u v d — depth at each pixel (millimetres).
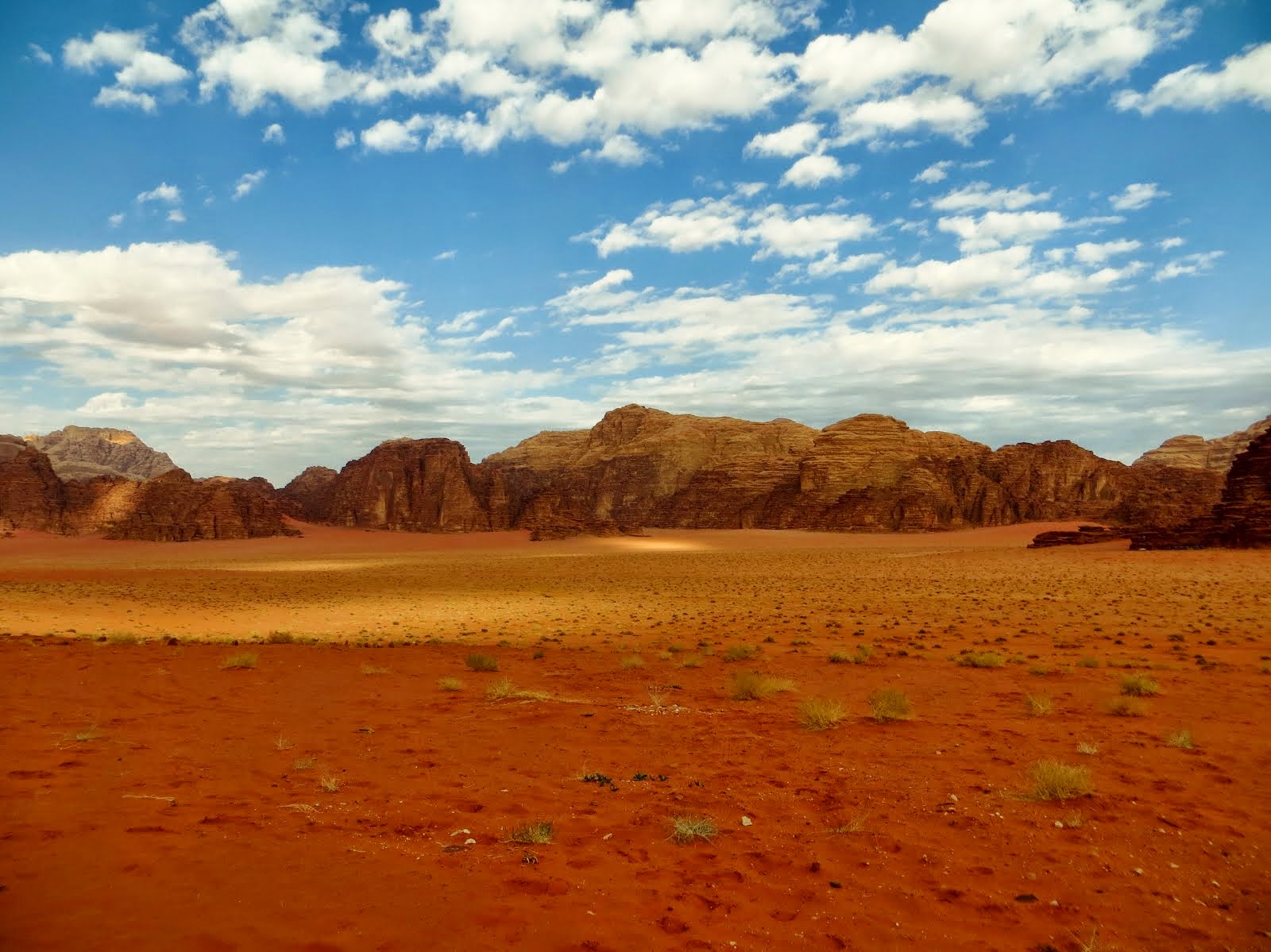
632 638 34500
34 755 11352
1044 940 6355
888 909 6883
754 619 42719
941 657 25906
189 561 155000
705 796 10102
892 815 9406
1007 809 9641
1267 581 61156
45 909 6160
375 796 9953
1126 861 8016
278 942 5793
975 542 189625
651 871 7570
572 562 135000
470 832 8570
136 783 10148
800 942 6219
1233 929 6602
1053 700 17578
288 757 11984
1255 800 9984
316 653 26734
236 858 7527
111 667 21219
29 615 47125
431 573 108812
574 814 9336
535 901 6758
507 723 14859
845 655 24594
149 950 5562
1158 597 51344
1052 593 57438
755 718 15586
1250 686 18844
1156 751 12508
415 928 6133
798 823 9156
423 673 22016
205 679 19906
